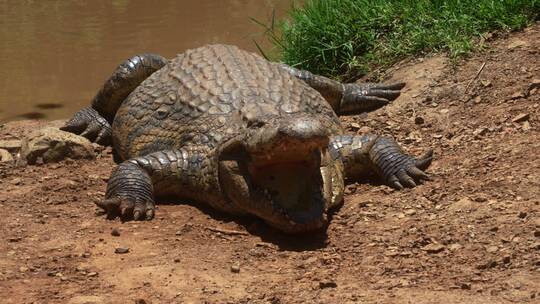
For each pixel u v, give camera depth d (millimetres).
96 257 9625
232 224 10688
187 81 12789
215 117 11719
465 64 13930
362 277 8766
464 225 9648
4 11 23969
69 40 20594
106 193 11281
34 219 10922
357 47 15750
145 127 12664
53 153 13266
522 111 12375
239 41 19875
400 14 15625
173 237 10211
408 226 9930
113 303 8414
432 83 13867
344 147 11758
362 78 15250
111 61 18922
